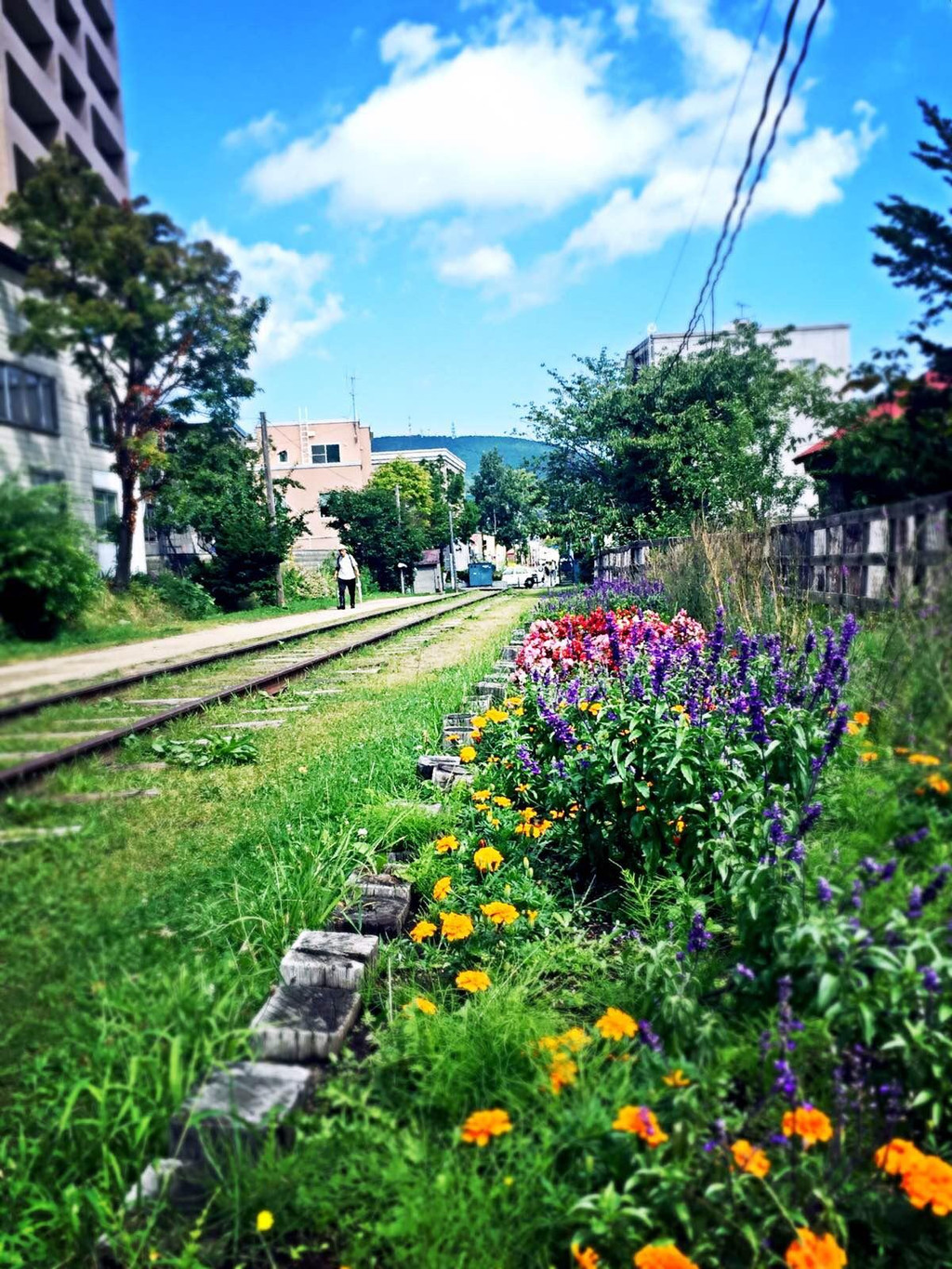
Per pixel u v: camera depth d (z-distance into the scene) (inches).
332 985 96.7
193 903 101.5
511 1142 66.8
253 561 1029.8
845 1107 63.4
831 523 186.4
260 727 265.7
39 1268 65.3
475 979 87.6
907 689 80.6
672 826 117.7
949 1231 62.0
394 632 621.6
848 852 79.5
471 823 143.7
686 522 689.0
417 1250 59.1
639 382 869.2
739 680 135.2
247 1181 66.5
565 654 242.1
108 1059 73.3
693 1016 76.1
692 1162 61.1
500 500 3863.2
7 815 71.4
